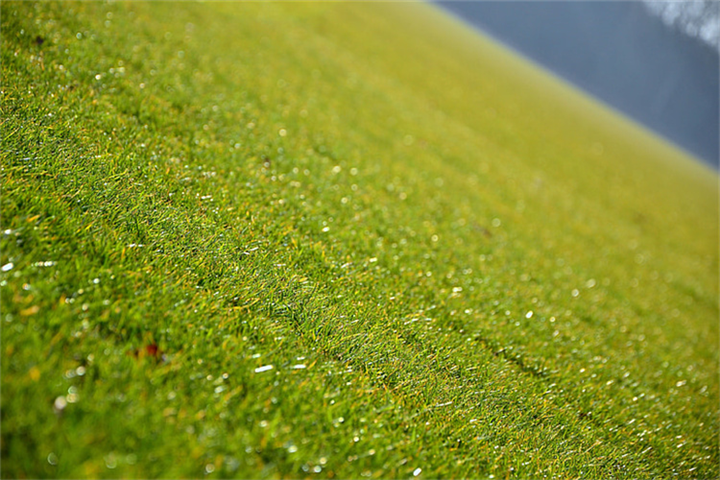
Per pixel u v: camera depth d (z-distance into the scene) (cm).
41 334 332
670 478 562
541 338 762
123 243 458
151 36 1273
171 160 675
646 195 3434
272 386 393
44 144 531
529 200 1955
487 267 991
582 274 1352
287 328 473
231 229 591
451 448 439
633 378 779
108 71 879
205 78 1205
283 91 1534
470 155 2197
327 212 833
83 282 390
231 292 481
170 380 346
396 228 941
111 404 306
